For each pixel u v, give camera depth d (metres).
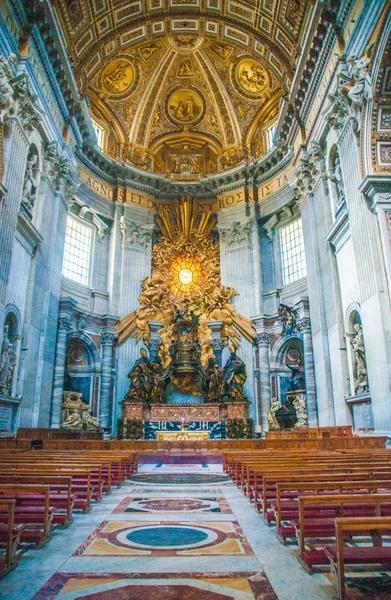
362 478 4.83
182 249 26.83
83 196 23.52
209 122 27.94
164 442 13.71
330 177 17.80
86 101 22.56
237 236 25.67
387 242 13.07
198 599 3.03
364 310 13.84
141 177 26.38
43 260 17.98
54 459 7.59
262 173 25.80
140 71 25.70
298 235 23.88
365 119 14.09
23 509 4.64
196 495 7.35
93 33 21.22
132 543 4.40
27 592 3.15
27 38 15.11
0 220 13.47
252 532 4.85
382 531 3.95
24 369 15.91
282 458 7.31
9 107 14.10
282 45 21.62
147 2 22.02
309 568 3.55
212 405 21.89
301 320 20.70
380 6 12.77
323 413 17.81
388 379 12.27
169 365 23.11
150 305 24.81
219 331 24.34
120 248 24.95
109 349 22.92
